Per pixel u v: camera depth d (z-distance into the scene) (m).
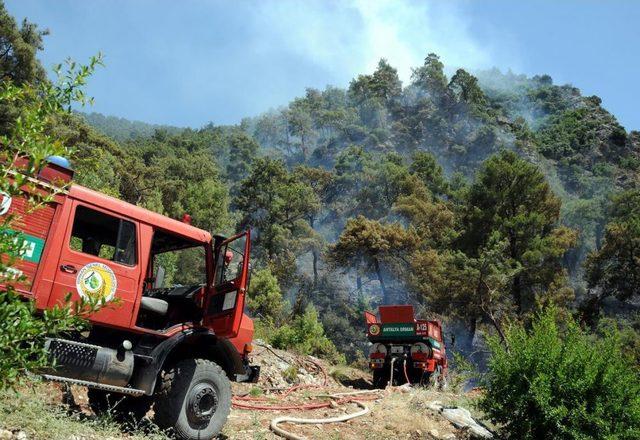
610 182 176.12
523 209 44.38
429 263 47.41
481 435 8.96
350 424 8.51
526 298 39.25
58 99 3.38
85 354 5.82
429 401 10.38
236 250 7.10
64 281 5.75
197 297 7.29
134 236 6.47
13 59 41.31
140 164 64.69
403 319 16.81
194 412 6.46
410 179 99.94
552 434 8.37
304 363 17.02
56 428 5.40
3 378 3.15
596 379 8.29
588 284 48.69
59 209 5.78
